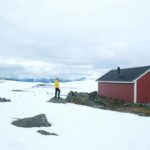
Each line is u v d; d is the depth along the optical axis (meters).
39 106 22.69
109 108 26.05
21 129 12.40
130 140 11.75
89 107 25.31
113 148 10.27
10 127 12.60
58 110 20.67
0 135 10.87
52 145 10.06
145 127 15.26
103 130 13.68
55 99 27.59
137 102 31.03
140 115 21.52
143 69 32.56
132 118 19.03
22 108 20.45
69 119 16.47
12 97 31.25
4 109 19.08
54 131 12.70
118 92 34.56
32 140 10.52
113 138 11.98
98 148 10.14
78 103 28.88
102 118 17.98
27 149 9.19
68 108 22.70
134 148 10.42
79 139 11.41
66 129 13.40
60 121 15.54
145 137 12.50
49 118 16.17
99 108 25.78
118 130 13.91
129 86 32.16
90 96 32.97
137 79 31.22
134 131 13.86
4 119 14.66
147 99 31.62
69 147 9.98
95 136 12.18
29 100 28.12
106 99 32.16
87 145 10.48
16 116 16.05
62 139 11.19
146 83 31.70
